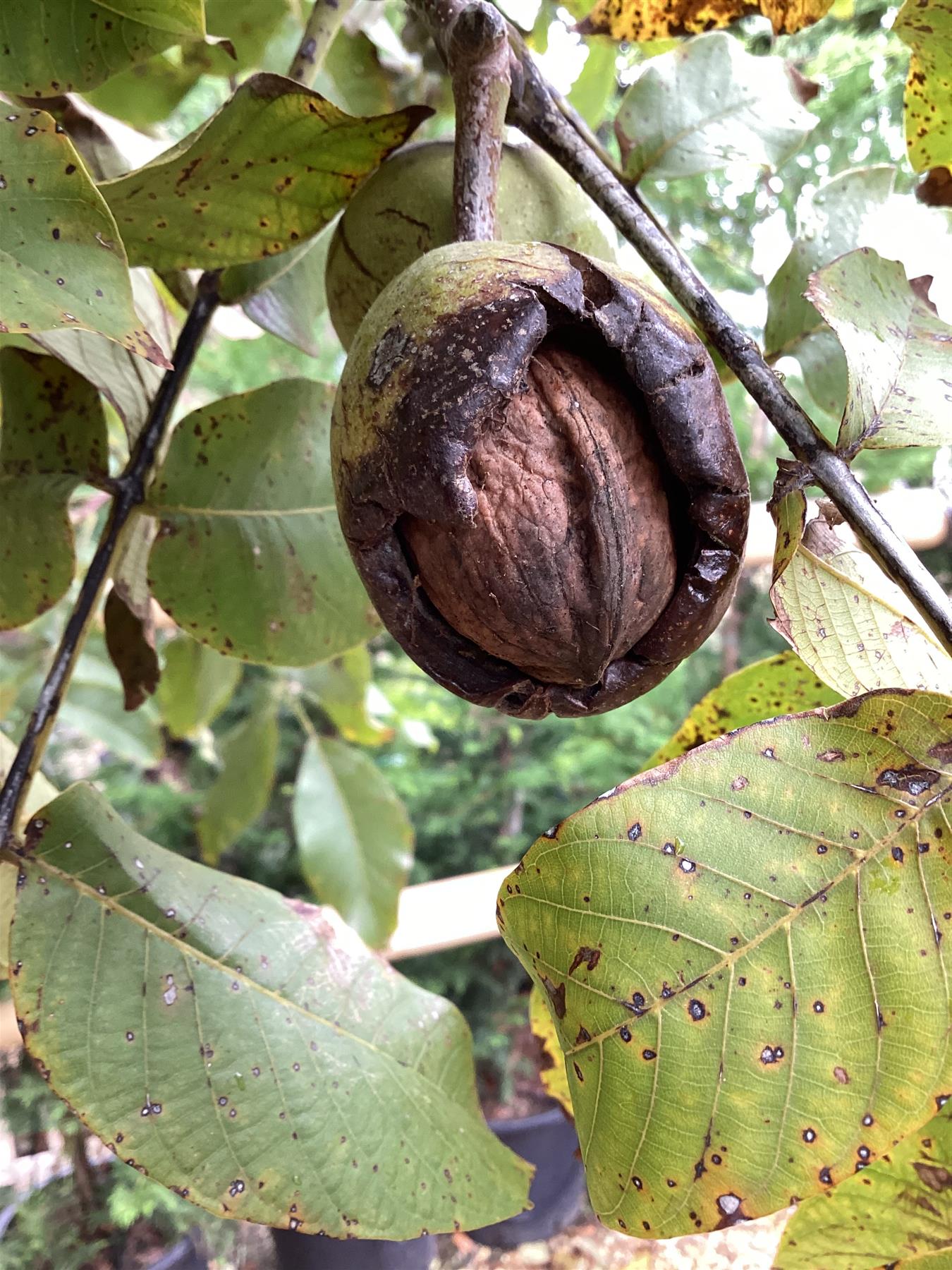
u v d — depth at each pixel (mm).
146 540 220
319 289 221
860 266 145
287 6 226
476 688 141
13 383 188
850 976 123
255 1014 161
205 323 203
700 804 128
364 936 392
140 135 252
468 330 120
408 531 133
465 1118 174
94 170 210
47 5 157
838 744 128
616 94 357
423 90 287
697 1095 123
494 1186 168
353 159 164
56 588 200
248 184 165
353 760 412
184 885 167
